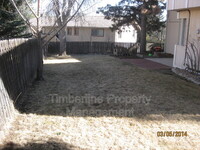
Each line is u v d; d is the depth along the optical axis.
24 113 5.02
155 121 4.79
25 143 3.64
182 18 11.25
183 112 5.34
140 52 19.23
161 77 9.29
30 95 6.45
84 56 19.41
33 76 8.74
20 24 10.21
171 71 11.02
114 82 8.20
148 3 17.50
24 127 4.26
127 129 4.37
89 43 23.06
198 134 4.27
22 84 6.23
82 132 4.16
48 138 3.86
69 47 22.59
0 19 9.66
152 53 19.09
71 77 9.23
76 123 4.55
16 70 5.53
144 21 18.78
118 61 14.48
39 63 8.48
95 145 3.72
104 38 27.89
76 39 27.95
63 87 7.45
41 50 8.50
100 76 9.40
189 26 10.50
